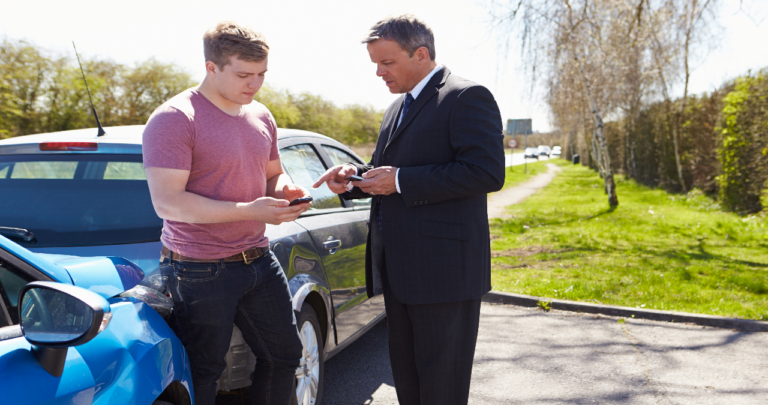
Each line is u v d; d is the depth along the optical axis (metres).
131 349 1.53
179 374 1.74
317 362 2.80
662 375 3.61
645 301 5.25
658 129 19.72
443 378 2.25
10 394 1.15
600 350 4.10
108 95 27.38
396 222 2.21
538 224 12.07
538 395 3.32
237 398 3.10
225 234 1.87
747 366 3.75
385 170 2.13
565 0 12.55
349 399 3.27
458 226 2.17
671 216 12.41
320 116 44.59
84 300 1.19
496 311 5.22
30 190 2.24
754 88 11.89
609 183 15.28
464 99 2.09
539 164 55.09
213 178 1.85
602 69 15.36
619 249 8.49
